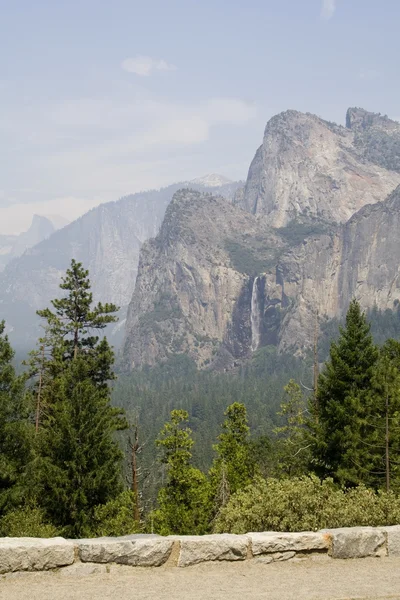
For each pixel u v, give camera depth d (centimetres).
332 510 1842
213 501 5275
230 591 1142
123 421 5216
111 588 1150
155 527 5144
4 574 1190
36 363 5278
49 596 1109
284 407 6050
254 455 6406
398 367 5281
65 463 3819
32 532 3097
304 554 1320
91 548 1234
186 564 1264
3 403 3831
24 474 3700
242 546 1289
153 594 1125
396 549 1356
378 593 1140
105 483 3856
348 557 1327
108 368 5578
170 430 5412
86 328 5688
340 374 4547
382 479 4194
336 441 4347
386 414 4169
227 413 5988
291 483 1981
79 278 5631
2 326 4200
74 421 3991
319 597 1117
